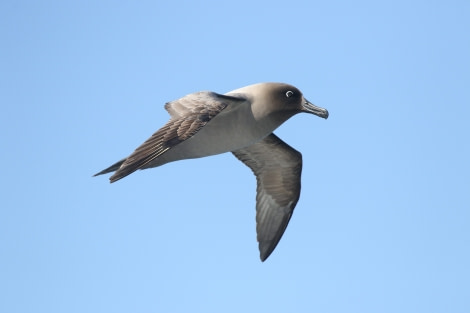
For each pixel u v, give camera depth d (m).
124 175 15.30
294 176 21.17
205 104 16.47
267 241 21.50
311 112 19.36
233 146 18.72
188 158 18.52
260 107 18.83
